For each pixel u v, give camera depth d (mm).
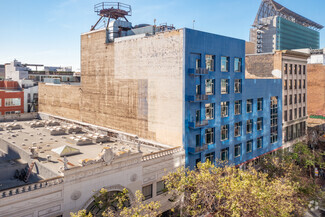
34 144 33219
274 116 49844
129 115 39969
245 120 42281
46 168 25047
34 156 27891
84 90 48469
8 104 68438
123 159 26031
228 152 39406
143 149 35375
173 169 31609
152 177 29359
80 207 23109
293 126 56344
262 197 22219
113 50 41844
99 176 24250
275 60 51781
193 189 27078
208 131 36219
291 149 55156
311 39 189750
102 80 44406
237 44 39844
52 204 21438
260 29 163875
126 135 39312
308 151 46000
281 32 158250
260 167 43781
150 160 28969
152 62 36031
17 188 19688
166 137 34906
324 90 76375
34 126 44719
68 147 29859
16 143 33594
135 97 38812
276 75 51781
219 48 36844
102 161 24391
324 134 66812
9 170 26906
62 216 22125
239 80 41188
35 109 73625
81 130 42250
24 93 71625
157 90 35594
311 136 60219
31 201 20312
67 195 22250
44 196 20953
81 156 29172
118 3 50344
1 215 18906
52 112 58000
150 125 36938
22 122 50281
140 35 38250
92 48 45844
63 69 131875
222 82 38125
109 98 43312
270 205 23266
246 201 22172
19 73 94562
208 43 35094
